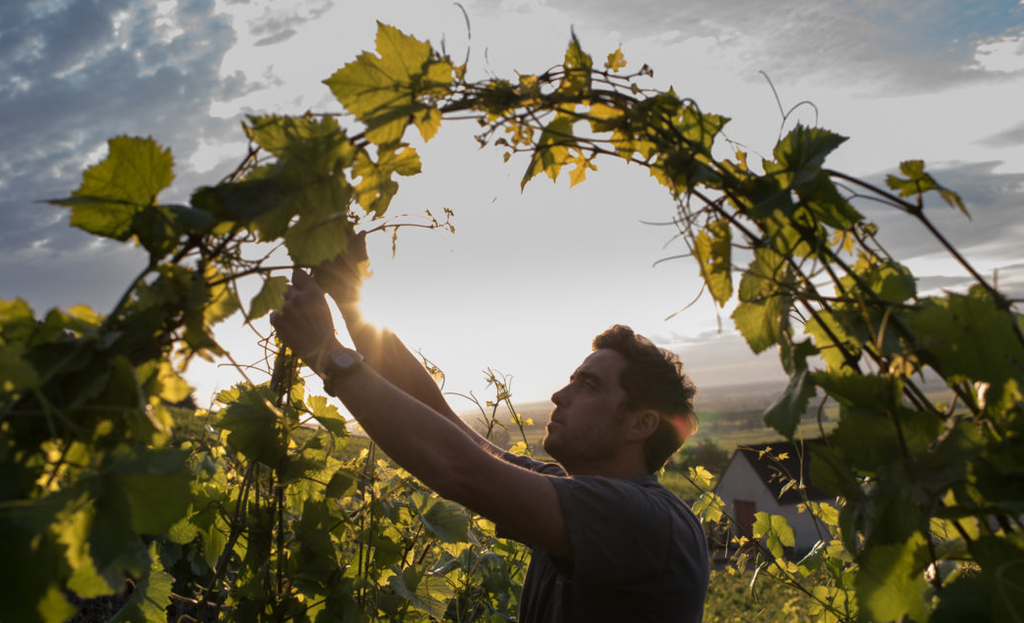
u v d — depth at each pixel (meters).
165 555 2.45
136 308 0.82
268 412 1.64
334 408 1.73
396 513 1.91
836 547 2.67
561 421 1.81
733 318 1.09
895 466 0.93
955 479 0.87
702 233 1.09
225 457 2.49
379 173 1.20
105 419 0.78
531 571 1.85
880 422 0.96
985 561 0.91
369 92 1.08
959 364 0.90
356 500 2.11
